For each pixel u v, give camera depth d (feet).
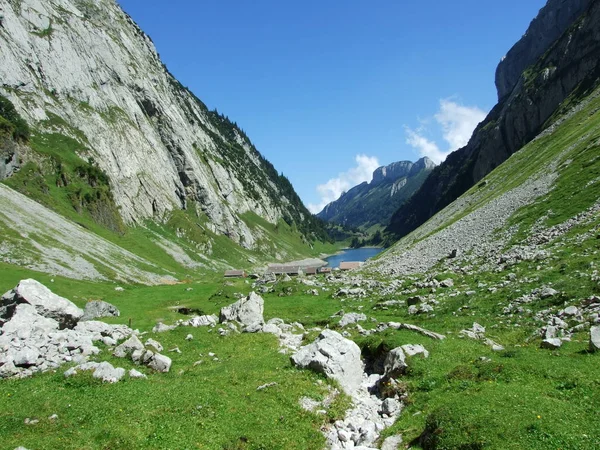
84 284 221.66
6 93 487.20
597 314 76.64
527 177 282.56
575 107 429.79
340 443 54.65
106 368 69.00
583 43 574.15
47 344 80.23
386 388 67.92
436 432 46.93
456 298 117.29
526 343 75.56
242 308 125.08
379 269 246.88
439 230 313.12
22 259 247.70
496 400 49.65
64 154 505.25
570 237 135.33
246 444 51.29
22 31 556.51
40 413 55.06
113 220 500.74
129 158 627.05
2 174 389.39
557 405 47.11
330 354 74.64
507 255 148.87
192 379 71.67
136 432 50.55
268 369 76.43
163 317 153.07
